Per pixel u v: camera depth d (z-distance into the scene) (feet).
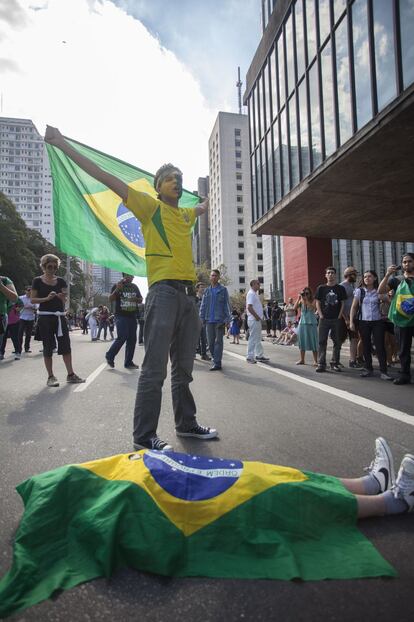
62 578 4.95
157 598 4.78
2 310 25.50
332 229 62.23
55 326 20.25
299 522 5.74
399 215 55.21
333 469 8.91
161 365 10.32
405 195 47.60
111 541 5.15
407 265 19.90
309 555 5.45
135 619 4.48
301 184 46.29
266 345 50.98
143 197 10.62
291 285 73.31
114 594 4.83
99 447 10.41
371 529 6.28
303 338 28.48
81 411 14.48
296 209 52.19
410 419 13.24
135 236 16.08
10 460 9.49
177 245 10.85
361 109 36.45
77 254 14.99
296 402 15.93
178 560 5.24
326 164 40.29
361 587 4.95
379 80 33.94
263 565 5.24
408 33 30.48
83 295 269.64
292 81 51.11
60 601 4.70
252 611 4.58
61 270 217.97
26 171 595.88
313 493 6.00
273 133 58.18
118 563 5.28
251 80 67.41
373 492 6.97
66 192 15.05
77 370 26.09
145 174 16.06
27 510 5.54
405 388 18.84
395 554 5.67
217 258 320.91
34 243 192.24
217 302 26.25
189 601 4.73
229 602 4.71
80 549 5.36
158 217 10.75
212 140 337.11
